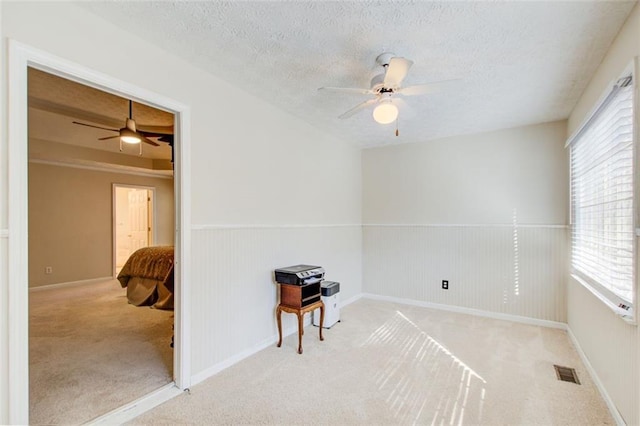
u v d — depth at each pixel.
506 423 1.83
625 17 1.70
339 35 1.92
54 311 4.00
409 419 1.87
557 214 3.50
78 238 5.68
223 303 2.52
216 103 2.49
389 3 1.62
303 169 3.55
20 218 1.49
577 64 2.23
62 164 5.50
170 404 2.02
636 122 1.58
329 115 3.35
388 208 4.64
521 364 2.57
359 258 4.80
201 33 1.93
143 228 7.32
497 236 3.84
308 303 2.94
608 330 2.02
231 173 2.62
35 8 1.54
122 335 3.16
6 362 1.45
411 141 4.40
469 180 4.03
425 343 3.02
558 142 3.50
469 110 3.16
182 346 2.20
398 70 1.88
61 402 2.00
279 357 2.72
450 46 2.02
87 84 1.79
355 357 2.71
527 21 1.76
